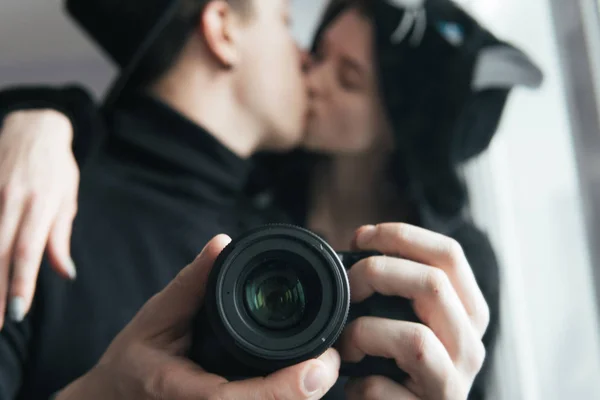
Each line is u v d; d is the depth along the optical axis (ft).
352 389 1.53
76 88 2.34
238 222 2.64
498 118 2.91
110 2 2.61
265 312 1.35
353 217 2.97
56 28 3.43
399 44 2.95
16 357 1.94
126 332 1.51
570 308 2.90
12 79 3.46
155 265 2.19
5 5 3.30
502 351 2.79
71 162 2.01
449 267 1.60
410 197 2.91
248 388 1.25
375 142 2.99
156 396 1.33
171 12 2.50
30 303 1.88
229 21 2.63
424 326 1.49
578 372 2.82
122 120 2.50
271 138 2.84
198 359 1.39
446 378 1.46
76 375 1.96
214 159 2.53
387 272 1.51
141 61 2.52
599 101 2.78
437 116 2.88
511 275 2.99
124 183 2.39
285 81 2.81
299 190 3.03
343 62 3.04
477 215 3.11
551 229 3.02
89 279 2.09
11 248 1.74
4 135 2.04
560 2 2.98
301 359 1.27
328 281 1.33
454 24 2.91
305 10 3.27
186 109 2.55
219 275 1.31
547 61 3.06
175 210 2.36
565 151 2.96
